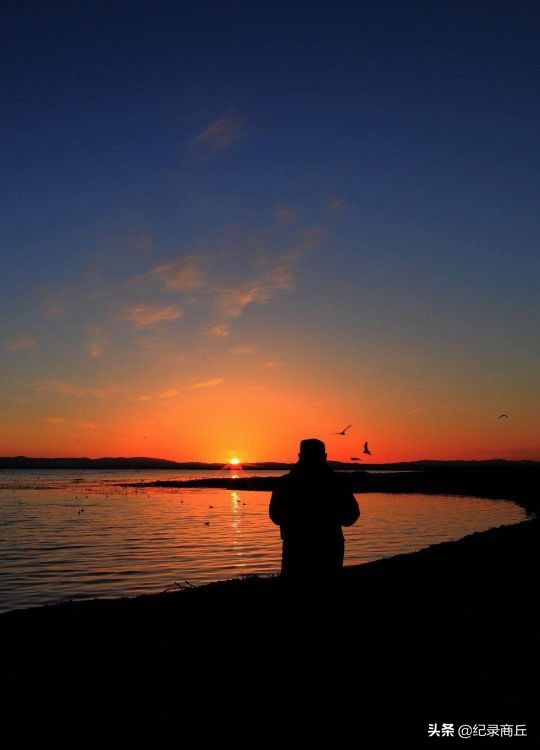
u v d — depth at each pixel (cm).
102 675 723
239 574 2273
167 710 597
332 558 641
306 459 670
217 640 852
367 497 8531
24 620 1085
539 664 693
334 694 611
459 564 1522
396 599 1114
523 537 2008
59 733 554
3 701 643
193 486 12775
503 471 13362
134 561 2650
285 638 637
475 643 792
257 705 594
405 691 619
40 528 4334
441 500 7756
